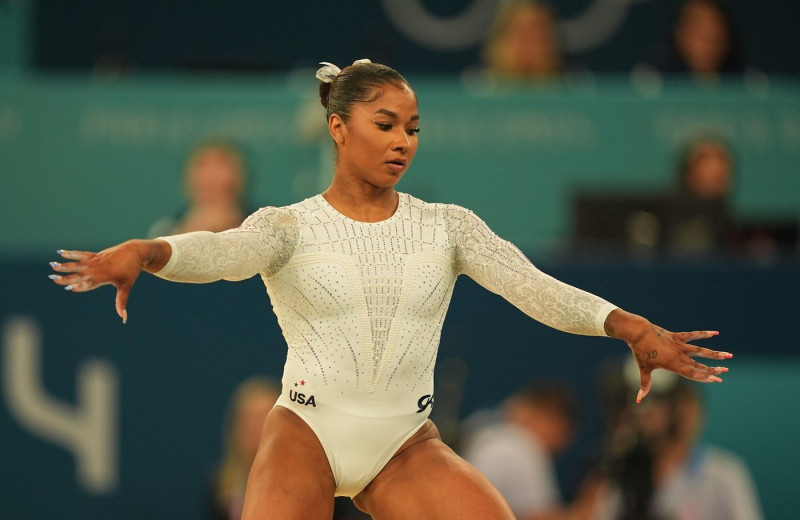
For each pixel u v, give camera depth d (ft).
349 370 34.88
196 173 86.33
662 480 66.13
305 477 34.35
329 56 111.65
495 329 67.72
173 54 111.34
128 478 66.85
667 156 92.02
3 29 105.50
